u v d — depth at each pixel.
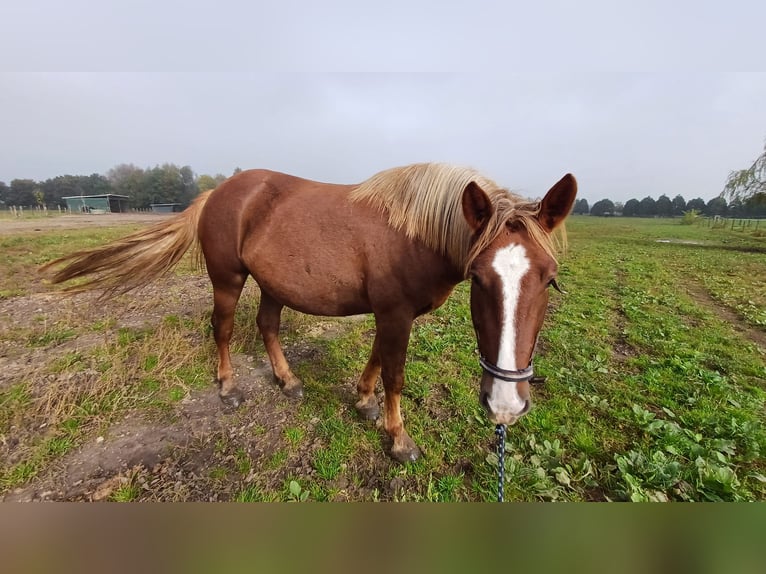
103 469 2.19
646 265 10.52
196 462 2.28
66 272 2.95
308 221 2.34
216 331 2.94
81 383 2.91
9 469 2.14
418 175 2.15
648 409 3.02
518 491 2.11
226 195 2.67
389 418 2.40
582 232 24.39
